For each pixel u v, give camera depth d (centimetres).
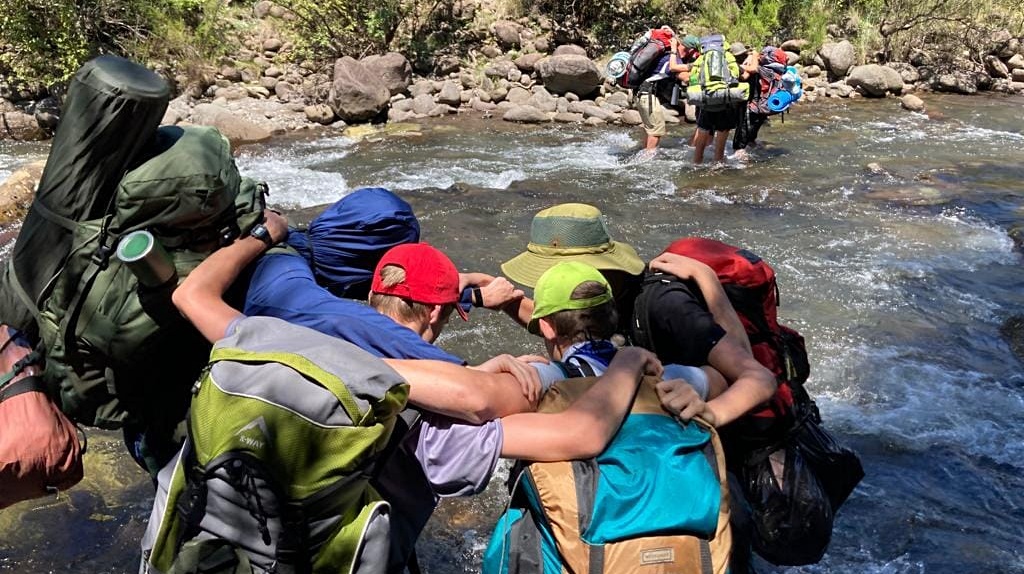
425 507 241
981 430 469
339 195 880
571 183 922
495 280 307
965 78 1484
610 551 211
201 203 241
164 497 222
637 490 215
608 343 256
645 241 750
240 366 210
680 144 1114
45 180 253
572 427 221
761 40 1493
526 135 1158
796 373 297
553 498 216
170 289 241
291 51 1377
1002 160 1031
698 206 848
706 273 279
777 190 902
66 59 1157
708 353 259
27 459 250
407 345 237
